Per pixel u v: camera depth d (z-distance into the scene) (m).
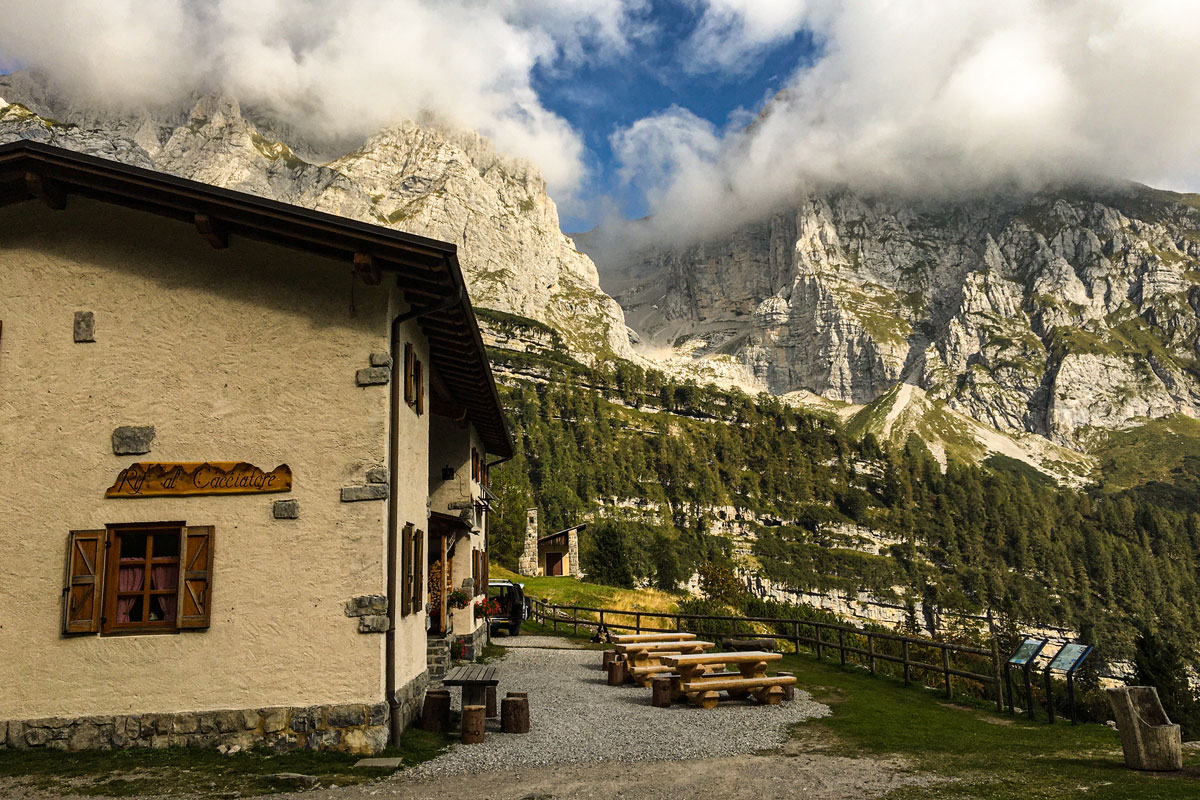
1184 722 41.28
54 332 10.92
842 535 181.12
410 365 12.63
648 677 16.83
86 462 10.62
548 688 16.52
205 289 11.09
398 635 11.20
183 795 8.35
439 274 11.12
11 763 9.48
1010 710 14.23
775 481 199.25
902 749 10.82
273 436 10.77
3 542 10.44
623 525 138.38
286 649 10.30
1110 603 161.38
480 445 25.62
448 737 11.28
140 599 10.55
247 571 10.45
